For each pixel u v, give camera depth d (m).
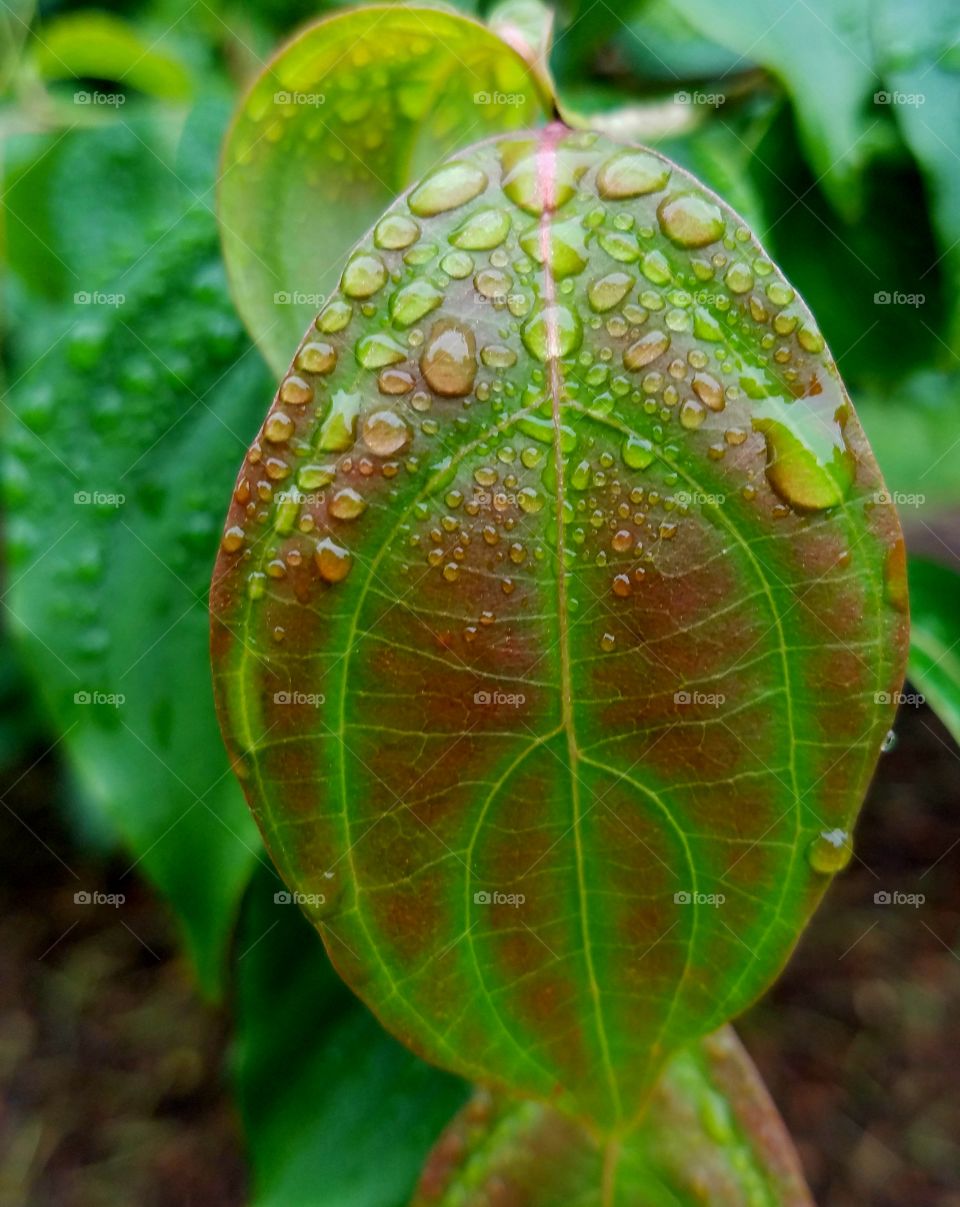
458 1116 0.22
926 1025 0.70
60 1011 0.73
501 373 0.18
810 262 0.25
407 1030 0.19
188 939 0.22
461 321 0.18
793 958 0.75
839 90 0.22
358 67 0.20
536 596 0.18
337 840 0.19
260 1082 0.25
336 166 0.20
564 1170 0.22
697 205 0.18
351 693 0.18
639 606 0.18
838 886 0.78
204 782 0.22
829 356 0.18
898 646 0.18
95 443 0.23
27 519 0.22
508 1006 0.19
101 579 0.22
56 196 0.24
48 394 0.23
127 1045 0.70
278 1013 0.25
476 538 0.18
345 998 0.25
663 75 0.25
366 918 0.19
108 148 0.24
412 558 0.18
